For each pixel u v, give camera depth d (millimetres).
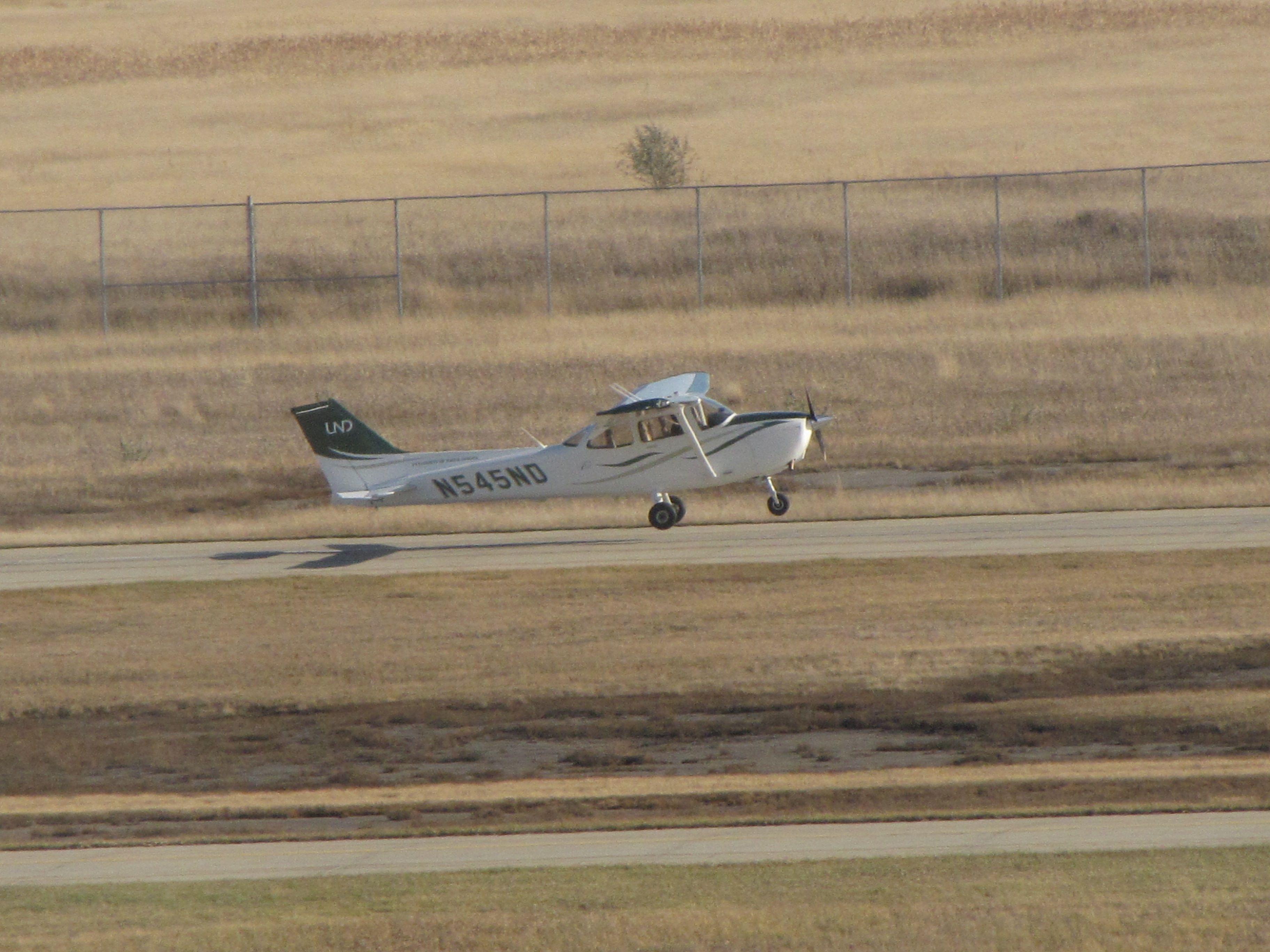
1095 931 42219
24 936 45656
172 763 75000
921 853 53156
